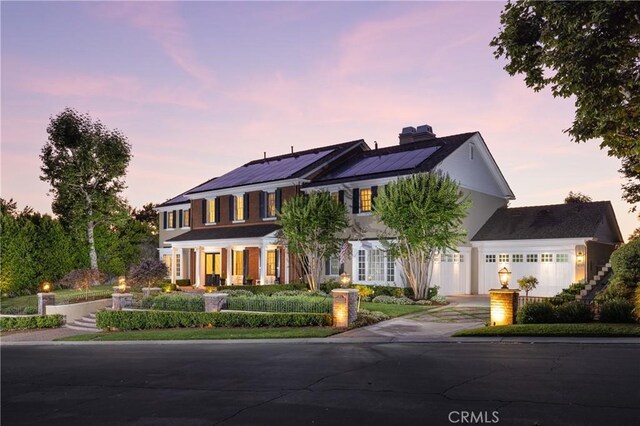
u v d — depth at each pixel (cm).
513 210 3394
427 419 756
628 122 1323
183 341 1744
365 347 1445
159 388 1047
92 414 880
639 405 783
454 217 2541
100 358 1484
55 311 2548
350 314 1875
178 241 3834
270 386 1007
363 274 3034
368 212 3047
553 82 1355
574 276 2788
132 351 1595
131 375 1198
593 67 1225
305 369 1158
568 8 1220
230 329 1945
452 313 2136
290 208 3050
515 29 1383
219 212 3881
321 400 886
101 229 4262
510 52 1391
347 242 3030
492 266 3125
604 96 1274
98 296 2977
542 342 1379
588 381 931
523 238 2973
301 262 3109
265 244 3241
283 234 3164
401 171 2878
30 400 1008
